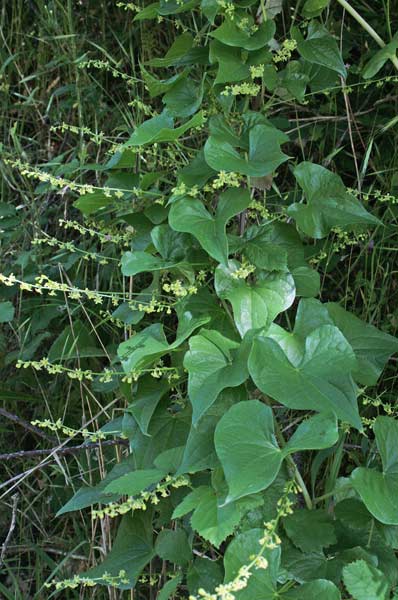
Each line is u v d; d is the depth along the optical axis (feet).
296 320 3.02
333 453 3.52
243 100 3.49
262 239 3.14
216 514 2.76
